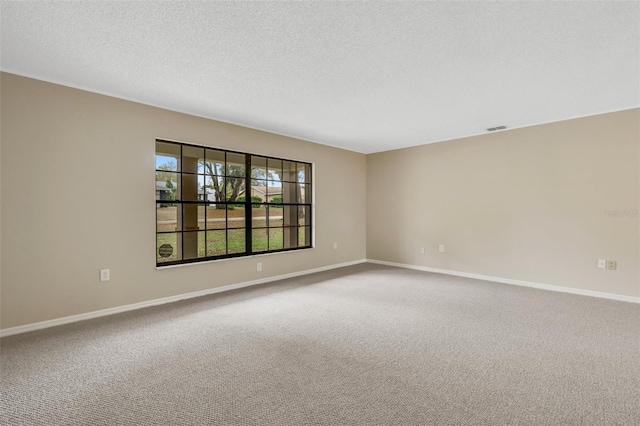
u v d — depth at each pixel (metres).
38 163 2.90
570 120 4.18
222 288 4.25
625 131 3.81
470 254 5.12
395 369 2.19
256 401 1.83
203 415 1.70
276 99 3.49
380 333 2.81
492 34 2.21
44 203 2.94
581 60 2.59
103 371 2.15
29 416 1.69
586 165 4.07
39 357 2.35
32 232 2.88
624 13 1.96
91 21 2.04
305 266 5.38
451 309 3.47
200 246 8.92
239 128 4.47
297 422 1.65
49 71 2.79
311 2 1.85
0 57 2.53
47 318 2.95
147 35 2.21
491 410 1.74
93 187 3.21
